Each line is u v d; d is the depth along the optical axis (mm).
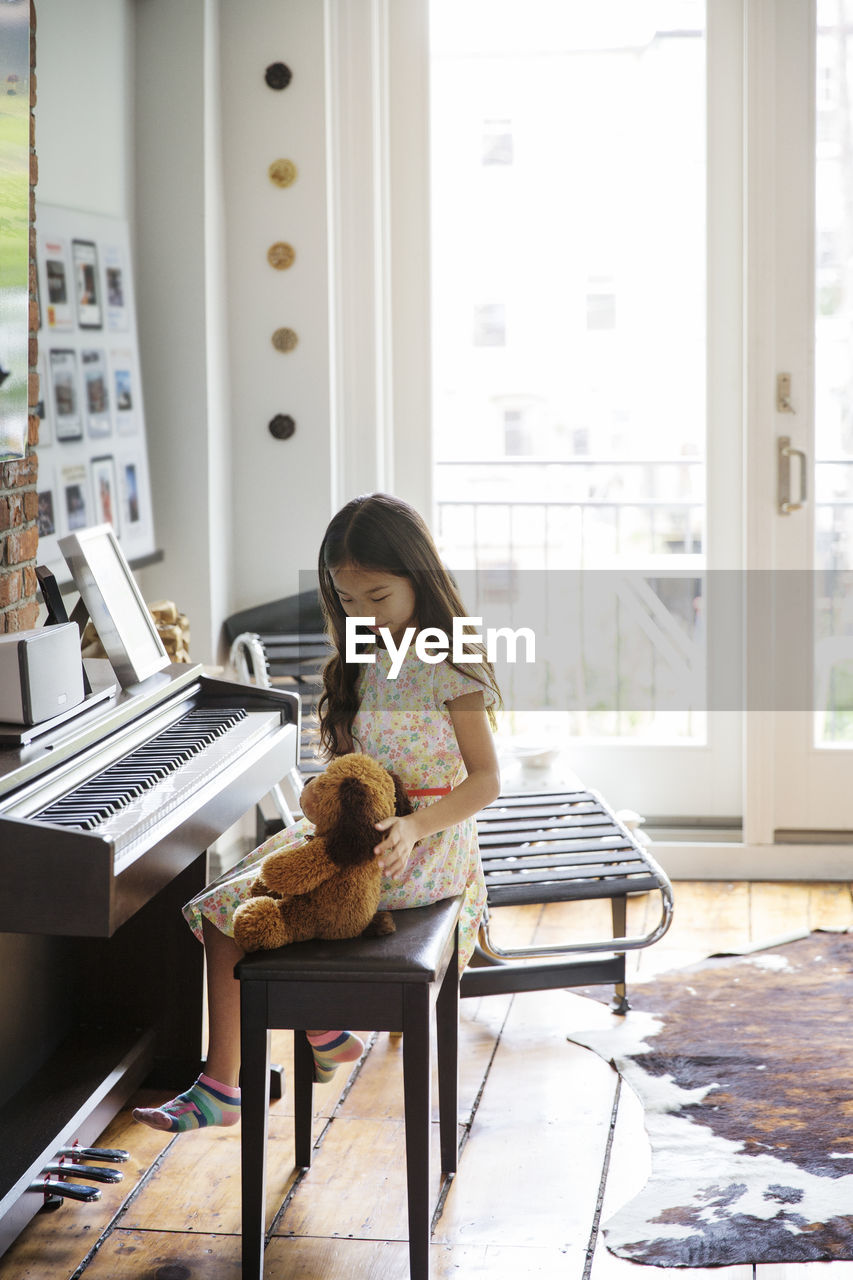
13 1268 2031
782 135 3664
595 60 3814
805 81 3639
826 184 3684
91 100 3262
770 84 3598
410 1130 1859
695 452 3928
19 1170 2080
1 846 1721
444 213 3918
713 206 3760
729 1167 2268
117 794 1979
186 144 3535
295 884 1907
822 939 3342
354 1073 2705
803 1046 2725
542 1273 1991
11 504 2609
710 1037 2787
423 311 3906
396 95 3824
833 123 3662
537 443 3990
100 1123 2367
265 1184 2230
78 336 3090
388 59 3803
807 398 3730
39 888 1720
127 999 2631
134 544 3395
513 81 3846
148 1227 2146
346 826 1926
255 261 3715
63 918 1719
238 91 3645
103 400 3230
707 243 3773
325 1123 2484
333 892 1915
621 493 3982
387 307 3875
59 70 3080
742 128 3717
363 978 1847
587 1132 2420
